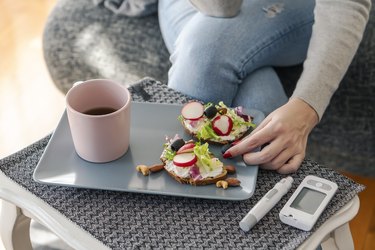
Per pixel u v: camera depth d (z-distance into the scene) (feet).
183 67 4.31
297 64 4.92
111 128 3.24
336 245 3.42
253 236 3.07
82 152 3.35
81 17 5.46
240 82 4.32
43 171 3.31
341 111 4.88
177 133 3.59
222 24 4.35
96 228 3.10
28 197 3.26
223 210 3.21
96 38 5.28
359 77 4.79
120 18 5.43
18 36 7.42
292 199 3.19
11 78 6.83
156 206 3.23
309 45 4.17
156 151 3.47
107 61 5.13
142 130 3.61
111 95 3.41
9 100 6.56
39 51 7.20
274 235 3.08
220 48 4.25
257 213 3.09
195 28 4.38
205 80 4.22
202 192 3.20
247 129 3.59
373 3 5.20
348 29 4.07
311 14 4.52
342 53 4.00
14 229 3.63
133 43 5.22
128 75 5.03
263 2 4.47
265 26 4.37
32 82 6.79
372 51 4.83
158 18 5.41
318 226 3.11
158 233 3.09
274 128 3.50
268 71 4.49
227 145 3.47
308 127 3.73
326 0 4.20
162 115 3.71
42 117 6.36
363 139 4.96
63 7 5.62
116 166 3.36
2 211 3.60
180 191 3.21
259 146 3.48
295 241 3.03
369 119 4.86
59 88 5.34
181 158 3.26
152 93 3.94
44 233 4.53
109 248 3.01
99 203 3.23
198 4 4.39
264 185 3.37
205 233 3.09
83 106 3.41
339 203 3.23
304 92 3.80
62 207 3.21
